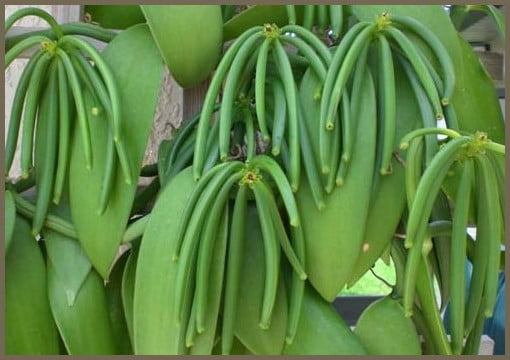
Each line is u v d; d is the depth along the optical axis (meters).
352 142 1.12
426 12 1.19
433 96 1.13
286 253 1.12
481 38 1.53
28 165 1.18
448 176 1.15
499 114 1.26
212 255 1.12
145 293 1.14
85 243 1.19
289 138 1.11
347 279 1.14
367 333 1.20
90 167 1.17
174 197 1.16
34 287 1.20
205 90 1.34
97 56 1.17
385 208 1.16
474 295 1.15
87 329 1.20
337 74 1.11
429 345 1.23
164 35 1.17
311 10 1.20
